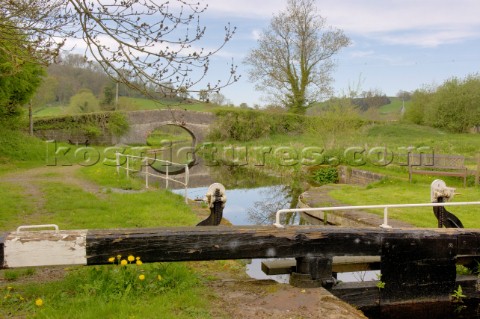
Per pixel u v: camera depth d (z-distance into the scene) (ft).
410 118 140.05
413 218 35.01
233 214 47.47
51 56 21.81
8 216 32.86
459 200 42.16
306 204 44.27
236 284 18.57
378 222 33.76
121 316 14.42
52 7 21.75
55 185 49.67
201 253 17.30
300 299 16.89
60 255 16.40
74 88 186.80
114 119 137.90
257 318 15.21
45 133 128.36
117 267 18.03
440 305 19.71
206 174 81.82
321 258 18.22
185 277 18.20
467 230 19.79
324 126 84.28
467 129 121.49
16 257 16.08
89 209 35.83
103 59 20.72
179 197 43.52
